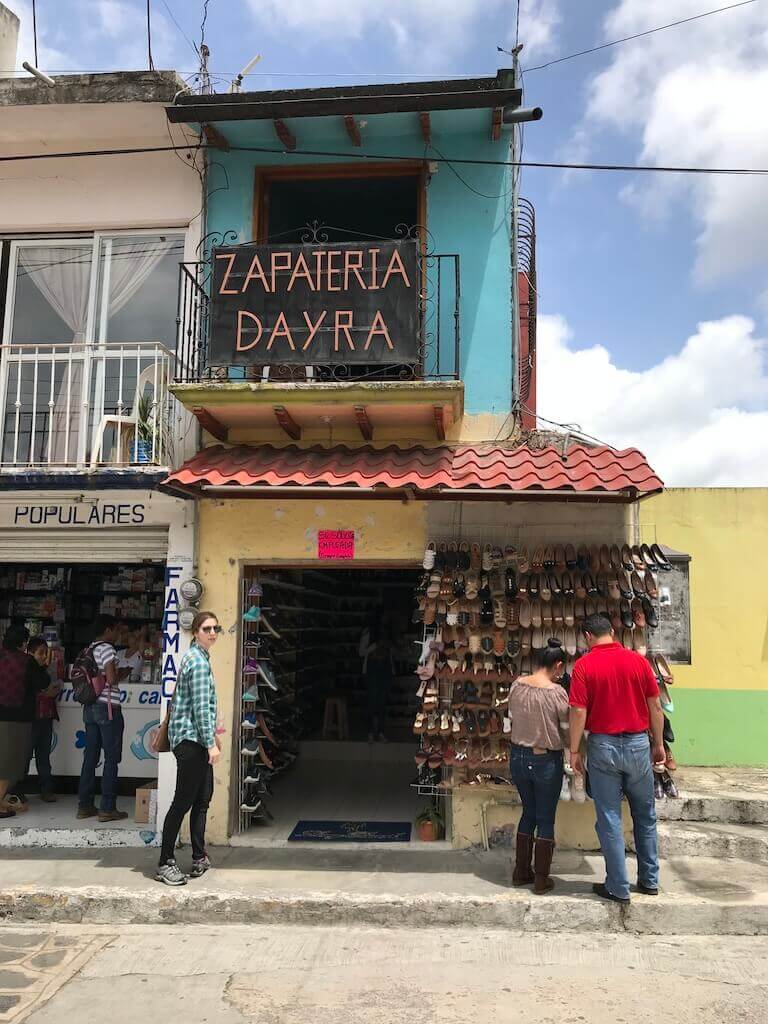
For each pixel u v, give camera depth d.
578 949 4.96
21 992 4.41
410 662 12.45
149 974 4.65
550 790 5.57
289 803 8.13
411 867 6.15
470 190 7.39
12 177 7.90
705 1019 4.02
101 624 7.65
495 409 7.16
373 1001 4.25
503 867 6.13
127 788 8.20
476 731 6.43
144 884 5.79
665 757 5.94
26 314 7.99
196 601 7.02
